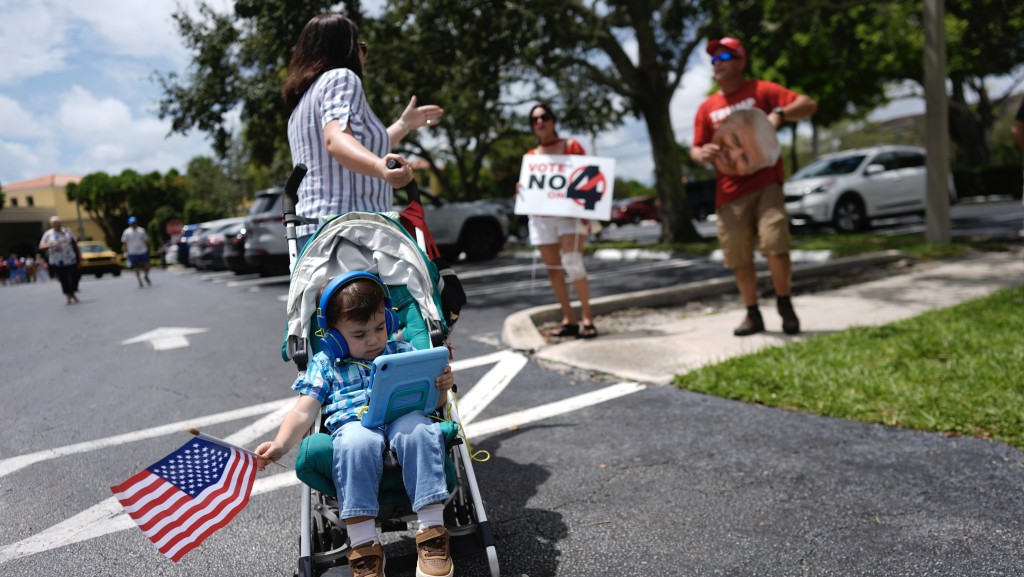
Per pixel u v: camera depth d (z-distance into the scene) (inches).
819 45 658.8
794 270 351.3
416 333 102.5
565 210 236.4
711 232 969.5
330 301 93.4
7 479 143.0
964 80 1318.9
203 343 287.7
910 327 214.5
